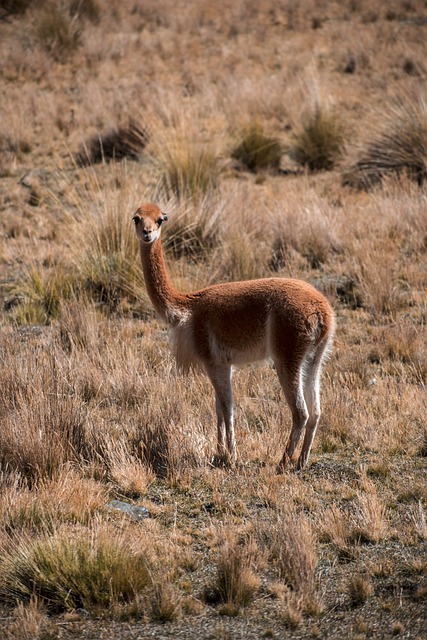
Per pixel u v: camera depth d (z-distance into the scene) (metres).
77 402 28.09
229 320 25.12
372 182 52.00
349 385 30.33
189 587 20.11
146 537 21.81
